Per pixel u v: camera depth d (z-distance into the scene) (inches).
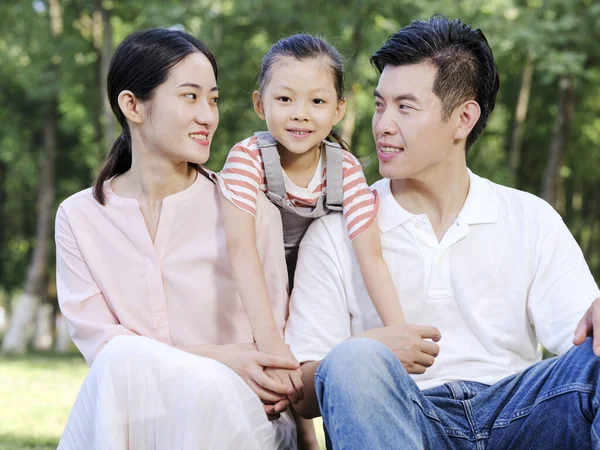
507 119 685.3
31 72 689.0
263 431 107.6
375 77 559.5
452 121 116.4
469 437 108.0
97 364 100.8
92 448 101.7
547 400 102.2
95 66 693.3
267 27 565.6
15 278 904.9
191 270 120.7
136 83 117.3
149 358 99.7
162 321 119.3
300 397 110.8
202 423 98.9
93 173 125.6
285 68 121.3
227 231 119.6
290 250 131.2
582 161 692.1
